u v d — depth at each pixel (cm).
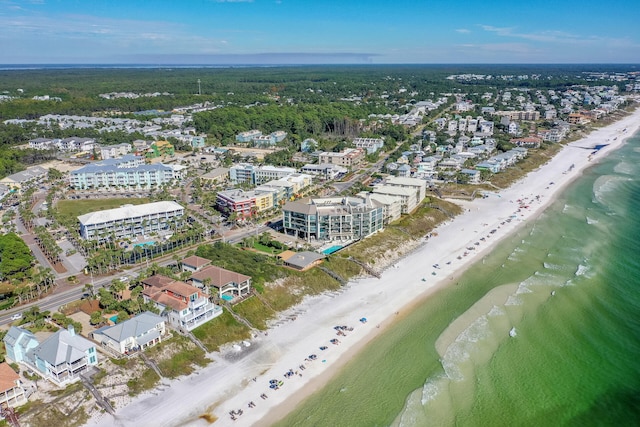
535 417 10581
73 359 11106
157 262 18062
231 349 12975
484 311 14875
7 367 10675
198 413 10731
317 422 10506
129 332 12181
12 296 15350
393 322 14450
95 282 16400
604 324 14038
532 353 12762
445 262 18662
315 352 12950
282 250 18812
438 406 10938
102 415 10500
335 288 16462
